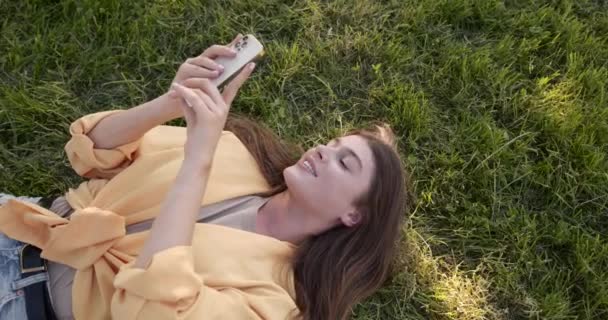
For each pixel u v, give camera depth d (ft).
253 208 5.82
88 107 7.54
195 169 5.01
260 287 5.27
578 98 8.37
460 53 8.33
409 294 7.36
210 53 5.42
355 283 5.83
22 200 5.86
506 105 8.21
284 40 8.15
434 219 7.74
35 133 7.33
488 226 7.67
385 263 5.96
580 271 7.58
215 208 5.69
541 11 8.65
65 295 5.37
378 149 5.82
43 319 5.30
